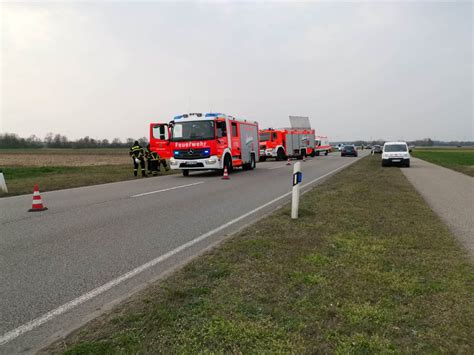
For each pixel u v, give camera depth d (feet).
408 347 9.59
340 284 13.48
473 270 14.97
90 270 15.92
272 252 17.38
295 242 19.01
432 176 60.54
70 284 14.38
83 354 9.29
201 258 16.61
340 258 16.42
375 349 9.49
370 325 10.64
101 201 34.32
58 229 23.31
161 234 22.00
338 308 11.63
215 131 56.95
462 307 11.69
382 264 15.64
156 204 32.48
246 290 13.08
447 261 16.05
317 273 14.57
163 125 59.31
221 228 23.50
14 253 18.33
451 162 108.78
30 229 23.35
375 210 27.94
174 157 58.80
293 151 122.93
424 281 13.80
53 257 17.70
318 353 9.35
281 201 33.99
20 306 12.48
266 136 117.50
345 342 9.80
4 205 33.22
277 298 12.42
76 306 12.48
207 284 13.69
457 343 9.75
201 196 37.24
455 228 22.80
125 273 15.56
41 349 9.71
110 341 9.93
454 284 13.47
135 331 10.42
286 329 10.47
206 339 9.99
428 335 10.13
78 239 20.90
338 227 22.38
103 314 11.57
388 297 12.42
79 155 214.07
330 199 33.09
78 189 44.73
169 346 9.70
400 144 88.63
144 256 17.85
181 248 19.13
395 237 19.88
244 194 38.63
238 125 67.21
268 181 51.55
